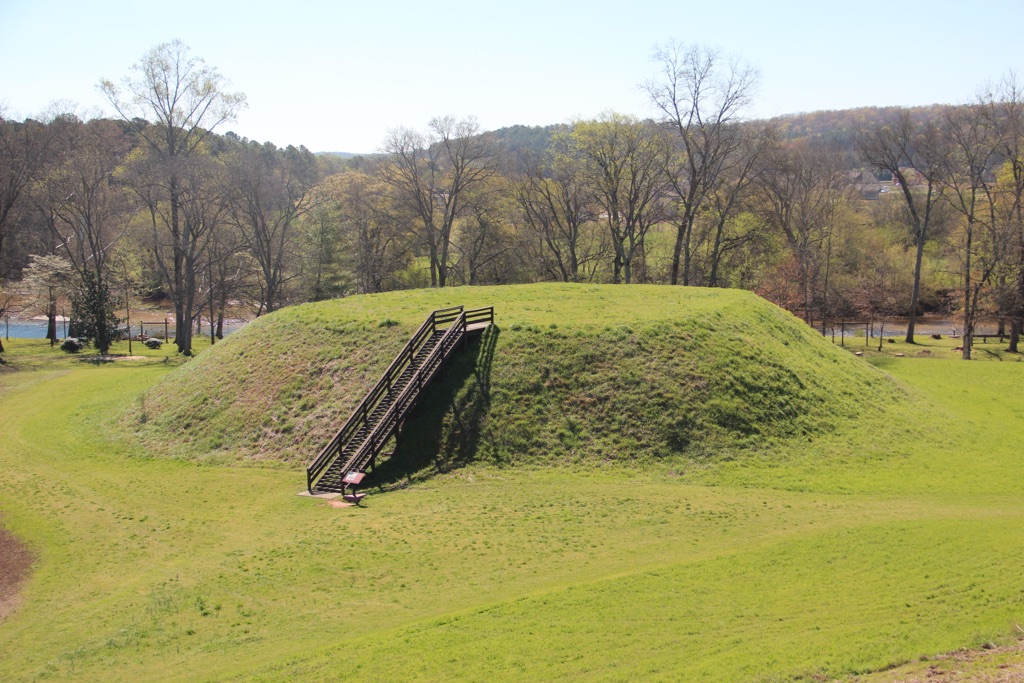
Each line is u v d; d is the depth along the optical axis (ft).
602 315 118.11
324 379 110.63
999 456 98.27
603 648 49.83
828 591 56.18
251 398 112.06
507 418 97.50
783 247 231.09
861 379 121.90
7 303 229.25
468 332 109.09
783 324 132.87
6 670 53.57
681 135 202.08
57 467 103.91
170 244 223.51
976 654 44.52
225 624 58.85
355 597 62.54
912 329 228.43
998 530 67.31
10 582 69.82
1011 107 193.47
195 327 312.71
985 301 208.85
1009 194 204.44
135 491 92.73
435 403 100.32
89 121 246.27
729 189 221.05
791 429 99.14
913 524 70.08
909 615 51.03
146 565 71.92
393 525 77.77
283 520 81.15
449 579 65.00
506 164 253.85
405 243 265.34
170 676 50.83
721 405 99.25
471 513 80.02
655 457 92.68
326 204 260.42
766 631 50.47
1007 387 145.69
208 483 94.07
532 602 57.41
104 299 222.89
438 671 48.29
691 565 62.90
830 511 77.56
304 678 48.52
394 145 232.12
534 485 87.66
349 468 89.25
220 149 371.15
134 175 217.36
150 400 123.65
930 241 290.76
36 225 252.62
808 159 256.11
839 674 43.75
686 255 210.18
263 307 271.08
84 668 52.90
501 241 245.45
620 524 75.56
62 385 160.45
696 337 111.04
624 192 220.64
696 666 46.09
